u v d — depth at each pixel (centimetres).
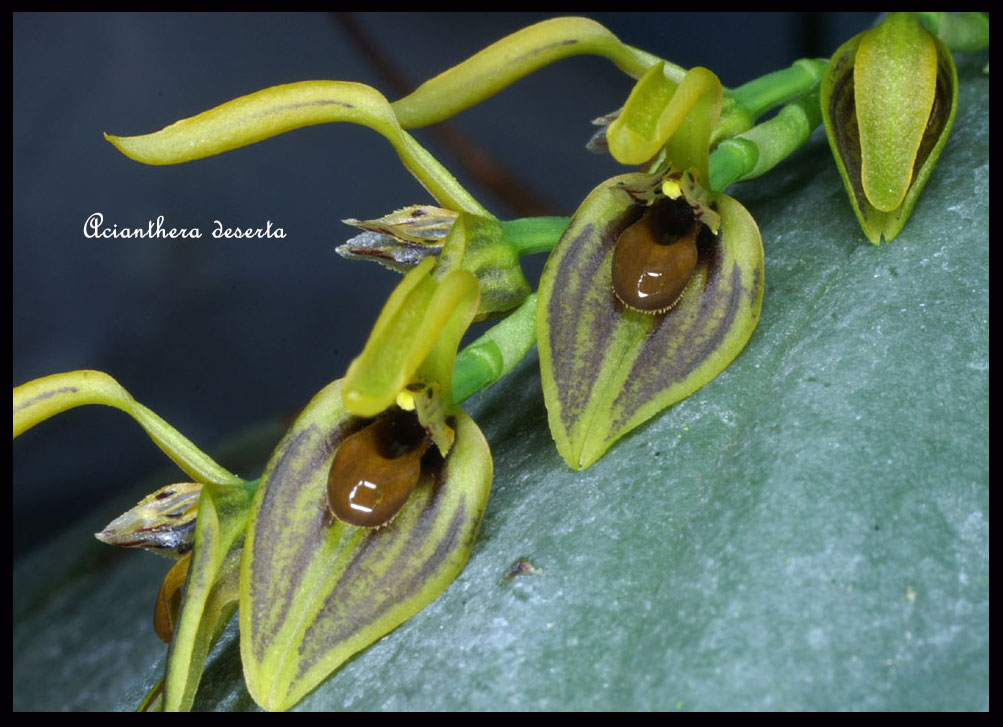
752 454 8
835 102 8
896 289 8
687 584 8
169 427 8
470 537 8
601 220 8
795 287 8
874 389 8
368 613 8
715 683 8
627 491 8
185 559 8
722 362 8
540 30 8
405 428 8
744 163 8
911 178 8
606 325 8
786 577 8
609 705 8
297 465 8
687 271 8
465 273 8
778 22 13
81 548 11
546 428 9
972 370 8
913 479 8
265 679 8
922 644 7
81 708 10
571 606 8
